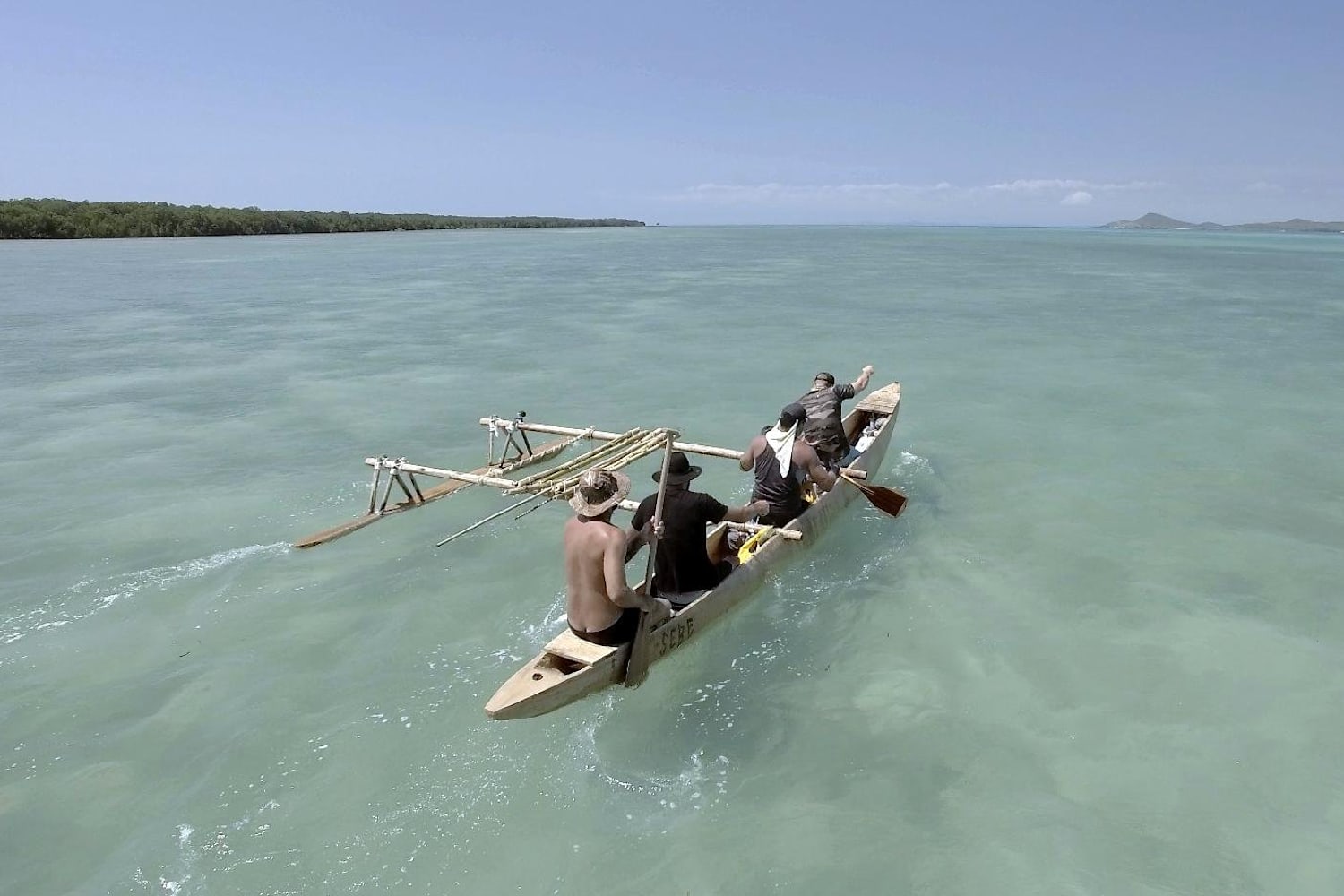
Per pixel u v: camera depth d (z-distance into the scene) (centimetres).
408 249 6512
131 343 1903
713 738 535
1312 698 566
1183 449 1098
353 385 1485
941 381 1510
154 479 995
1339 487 957
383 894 416
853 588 724
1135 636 644
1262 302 2752
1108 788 485
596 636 530
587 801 479
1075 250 7375
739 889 418
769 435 744
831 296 2991
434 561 777
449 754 515
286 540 824
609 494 514
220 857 437
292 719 547
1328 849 438
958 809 470
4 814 464
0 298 2759
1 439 1151
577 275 4003
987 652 624
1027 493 943
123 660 614
